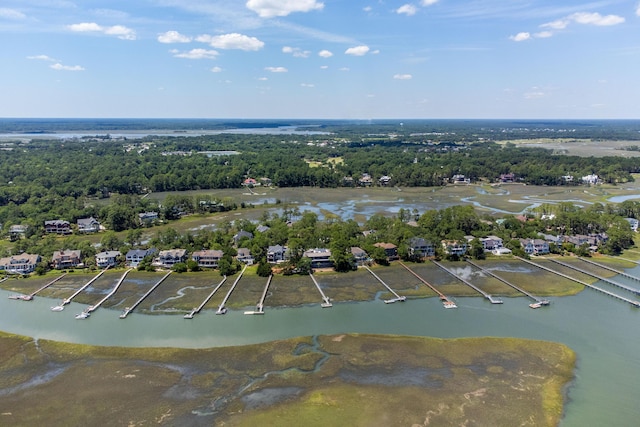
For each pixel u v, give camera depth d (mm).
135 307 111875
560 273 136625
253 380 80812
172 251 144125
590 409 72750
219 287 124438
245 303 114188
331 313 109000
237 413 71875
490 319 105938
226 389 78188
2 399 76062
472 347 92375
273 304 113875
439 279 131750
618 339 96188
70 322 104188
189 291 121875
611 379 81125
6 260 137125
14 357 89125
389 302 114688
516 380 80625
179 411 72438
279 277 132750
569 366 85188
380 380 80625
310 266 138000
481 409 72500
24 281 130375
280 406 73500
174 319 105500
